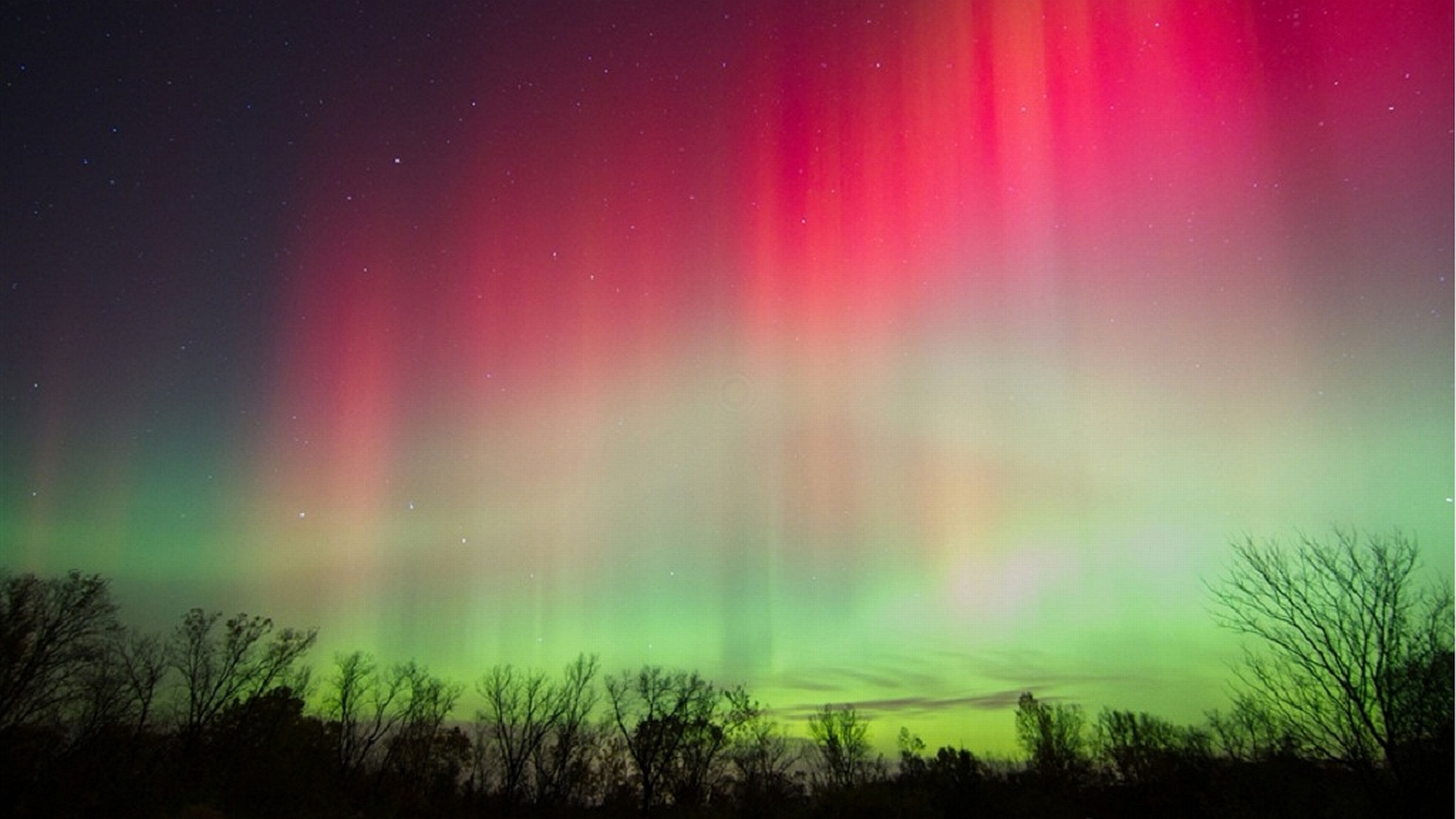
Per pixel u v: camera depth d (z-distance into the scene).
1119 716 44.28
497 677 50.12
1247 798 20.67
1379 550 18.14
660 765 48.19
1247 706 19.67
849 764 50.53
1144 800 34.66
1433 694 16.78
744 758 48.34
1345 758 17.81
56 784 24.03
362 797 39.50
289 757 33.72
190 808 26.70
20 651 23.75
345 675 44.38
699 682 51.12
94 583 25.50
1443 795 16.39
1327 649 18.19
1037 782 43.41
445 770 46.88
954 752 42.72
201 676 33.19
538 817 44.66
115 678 27.00
